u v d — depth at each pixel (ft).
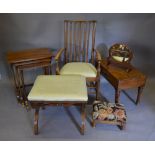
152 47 8.34
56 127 6.14
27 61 6.37
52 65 8.43
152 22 7.78
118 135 5.82
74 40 7.84
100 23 7.76
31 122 6.37
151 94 7.92
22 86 7.31
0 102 7.41
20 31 7.79
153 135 5.82
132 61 8.63
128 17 7.66
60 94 5.24
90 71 6.80
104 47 8.30
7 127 6.13
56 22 7.66
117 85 6.44
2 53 8.18
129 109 7.02
